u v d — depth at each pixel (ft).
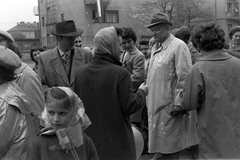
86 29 53.72
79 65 14.88
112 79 10.06
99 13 51.26
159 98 14.17
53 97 7.29
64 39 14.61
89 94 10.30
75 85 10.70
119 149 10.02
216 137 10.17
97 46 10.53
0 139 8.63
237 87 10.28
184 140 14.06
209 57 10.55
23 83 11.04
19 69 11.16
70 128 7.29
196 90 10.38
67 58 14.92
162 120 14.17
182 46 13.79
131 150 10.22
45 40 61.21
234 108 10.21
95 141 10.11
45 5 66.13
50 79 14.67
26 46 63.62
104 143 10.05
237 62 10.51
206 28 10.71
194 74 10.50
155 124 14.43
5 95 8.93
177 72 13.57
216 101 10.17
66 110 7.28
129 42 16.99
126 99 9.93
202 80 10.37
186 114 13.58
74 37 14.73
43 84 14.80
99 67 10.37
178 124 13.99
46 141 7.30
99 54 10.54
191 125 14.20
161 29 14.08
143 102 10.37
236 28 17.31
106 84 10.07
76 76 10.73
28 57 39.70
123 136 10.09
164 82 14.05
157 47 15.03
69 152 7.34
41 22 67.31
